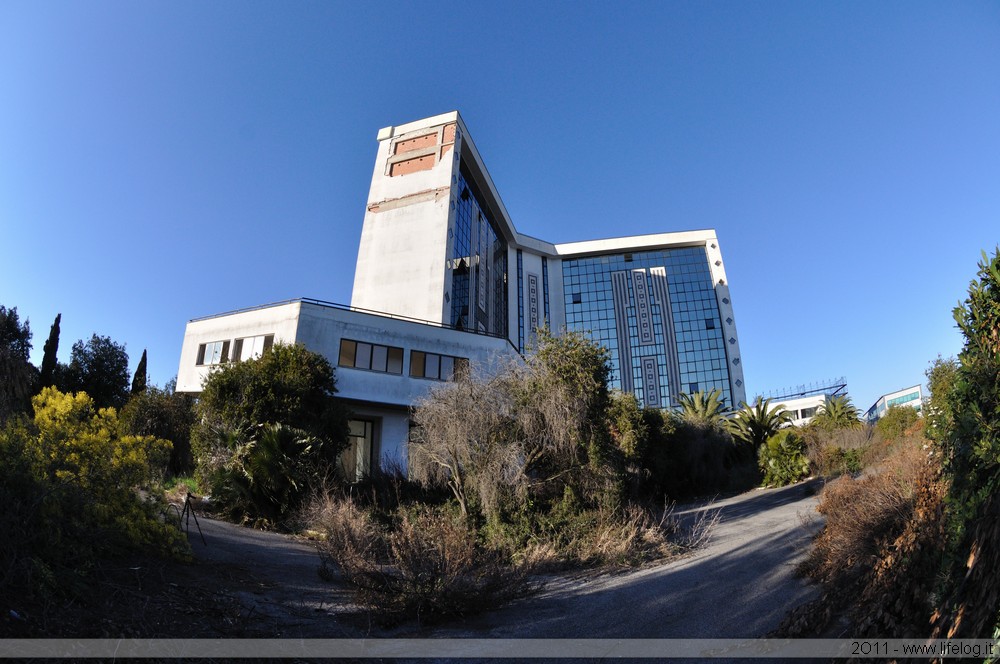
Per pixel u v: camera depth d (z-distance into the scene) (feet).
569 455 52.65
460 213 190.70
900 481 27.07
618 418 65.31
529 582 32.89
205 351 97.71
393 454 94.38
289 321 91.86
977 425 14.82
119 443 27.96
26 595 17.13
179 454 87.86
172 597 22.06
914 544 17.51
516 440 52.65
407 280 159.02
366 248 167.43
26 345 122.42
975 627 12.32
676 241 292.20
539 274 288.51
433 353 101.09
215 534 42.24
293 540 46.85
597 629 23.95
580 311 285.64
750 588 28.45
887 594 17.78
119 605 19.51
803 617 20.86
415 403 67.56
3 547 17.66
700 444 116.67
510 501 49.32
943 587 14.89
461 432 51.83
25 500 19.99
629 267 292.40
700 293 283.59
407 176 174.09
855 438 97.40
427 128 178.91
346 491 56.80
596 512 49.24
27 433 24.62
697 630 22.79
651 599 28.58
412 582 25.77
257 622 22.02
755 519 57.36
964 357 15.60
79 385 130.21
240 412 64.85
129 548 26.22
